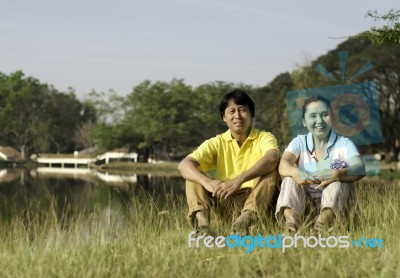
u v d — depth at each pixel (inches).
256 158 207.9
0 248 197.5
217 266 147.9
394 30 400.8
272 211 194.4
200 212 190.1
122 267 149.8
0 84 3794.3
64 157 3324.3
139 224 202.7
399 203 215.6
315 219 184.2
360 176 181.8
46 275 146.0
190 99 2716.5
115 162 2893.7
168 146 2849.4
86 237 196.1
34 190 1223.5
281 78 2246.6
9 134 3892.7
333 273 138.0
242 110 207.5
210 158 210.5
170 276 141.9
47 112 3752.5
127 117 2837.1
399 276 133.9
